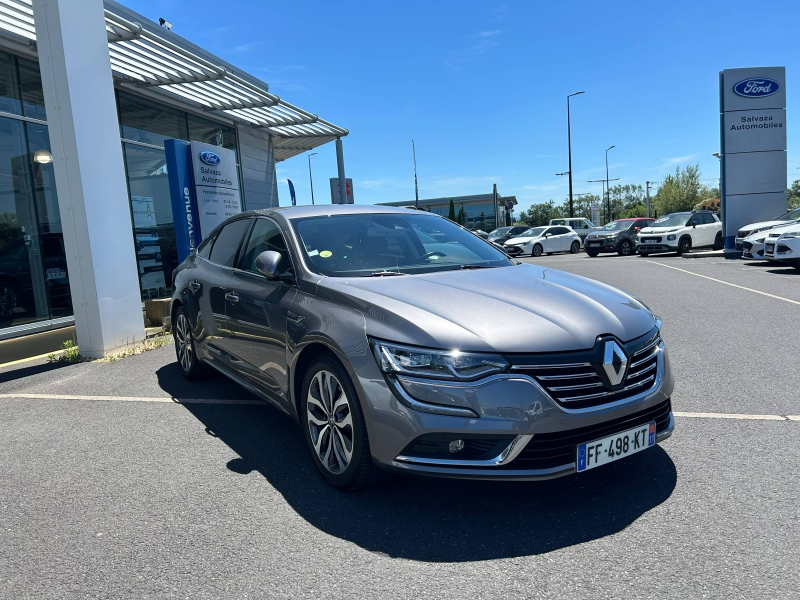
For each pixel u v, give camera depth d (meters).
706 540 2.48
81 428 4.24
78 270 6.50
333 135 15.96
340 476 3.00
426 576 2.30
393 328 2.75
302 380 3.35
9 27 7.89
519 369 2.57
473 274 3.52
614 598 2.12
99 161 6.58
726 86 17.41
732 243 17.86
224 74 9.66
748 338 6.27
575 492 2.97
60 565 2.46
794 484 2.95
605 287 3.50
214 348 4.65
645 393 2.82
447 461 2.59
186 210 9.34
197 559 2.46
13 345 7.74
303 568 2.38
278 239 3.94
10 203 8.55
